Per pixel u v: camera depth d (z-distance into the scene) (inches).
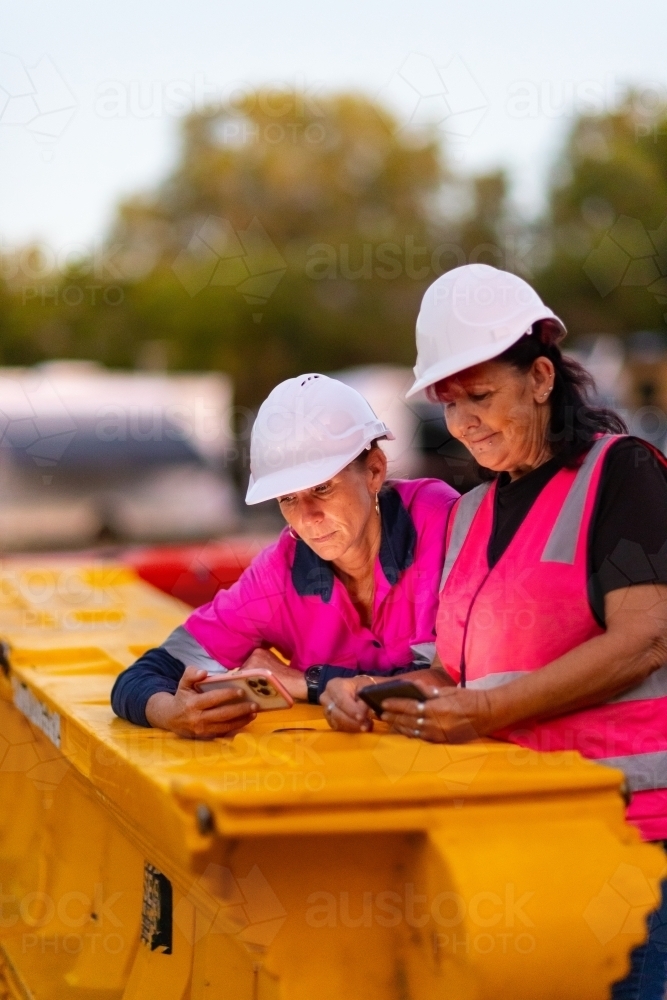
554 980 59.2
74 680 109.5
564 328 82.6
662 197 510.3
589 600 75.4
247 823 59.3
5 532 388.2
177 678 93.3
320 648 94.2
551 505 78.1
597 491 75.5
